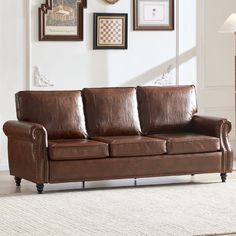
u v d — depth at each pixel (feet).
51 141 23.53
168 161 24.00
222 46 30.73
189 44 29.96
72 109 24.73
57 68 28.17
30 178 23.16
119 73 28.96
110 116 25.21
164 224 18.62
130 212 20.10
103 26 28.60
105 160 23.29
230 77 30.91
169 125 25.95
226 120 24.81
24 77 27.76
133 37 29.12
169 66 29.68
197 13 30.09
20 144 23.67
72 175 22.97
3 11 27.35
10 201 21.75
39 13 27.81
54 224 18.70
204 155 24.44
